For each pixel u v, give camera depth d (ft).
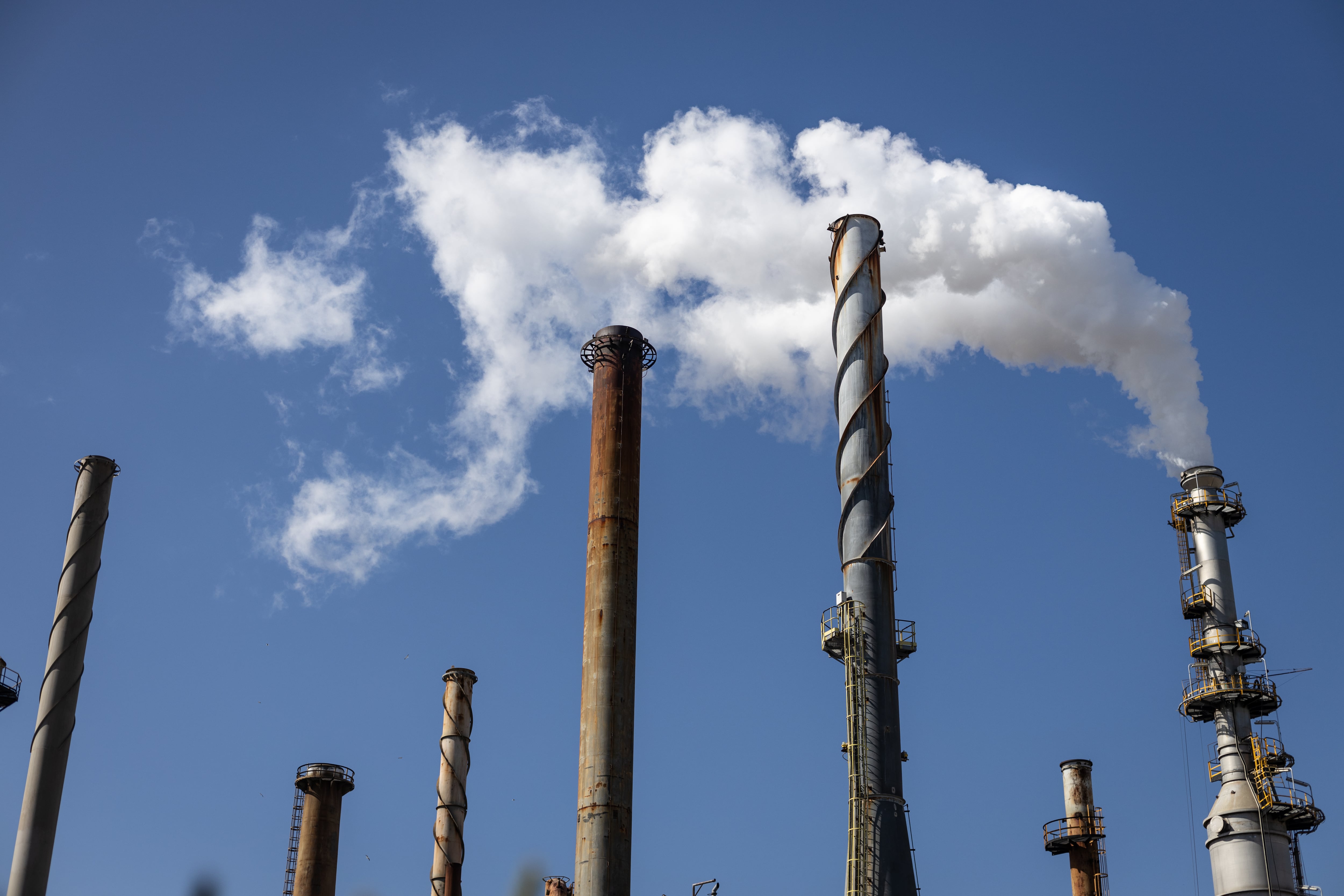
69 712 178.50
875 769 131.75
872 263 152.76
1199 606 172.65
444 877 209.05
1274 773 163.63
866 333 148.46
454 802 214.07
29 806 172.04
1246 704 168.66
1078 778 189.88
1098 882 182.60
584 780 122.83
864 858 128.06
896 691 136.26
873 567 140.05
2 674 179.42
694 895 133.69
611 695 125.39
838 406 148.87
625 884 119.34
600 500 134.10
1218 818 163.32
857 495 142.61
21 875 168.14
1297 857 162.81
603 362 141.59
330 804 200.03
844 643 136.87
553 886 211.20
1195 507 177.58
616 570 130.62
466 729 220.64
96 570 186.91
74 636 182.09
